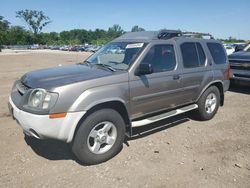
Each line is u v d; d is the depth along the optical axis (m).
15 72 15.93
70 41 117.25
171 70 5.10
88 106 3.84
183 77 5.32
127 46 4.96
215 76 6.08
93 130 4.05
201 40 5.97
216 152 4.59
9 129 5.45
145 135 5.26
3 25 105.88
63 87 3.71
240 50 10.33
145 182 3.68
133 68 4.45
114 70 4.43
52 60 28.12
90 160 4.07
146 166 4.10
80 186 3.58
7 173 3.84
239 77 9.01
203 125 5.89
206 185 3.63
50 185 3.59
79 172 3.92
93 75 4.13
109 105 4.24
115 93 4.15
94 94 3.90
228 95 8.91
